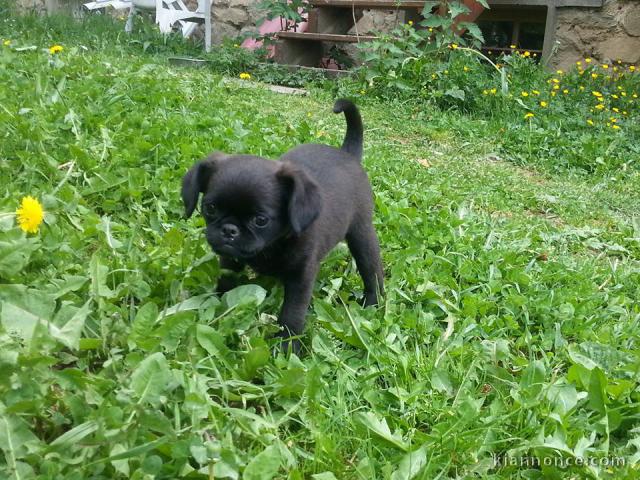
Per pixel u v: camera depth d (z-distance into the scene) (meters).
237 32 2.69
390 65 1.94
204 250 0.69
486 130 1.70
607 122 1.81
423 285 0.77
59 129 0.97
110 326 0.53
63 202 0.73
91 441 0.41
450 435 0.52
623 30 2.12
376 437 0.51
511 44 2.39
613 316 0.82
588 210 1.27
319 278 0.77
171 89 1.36
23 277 0.60
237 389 0.53
